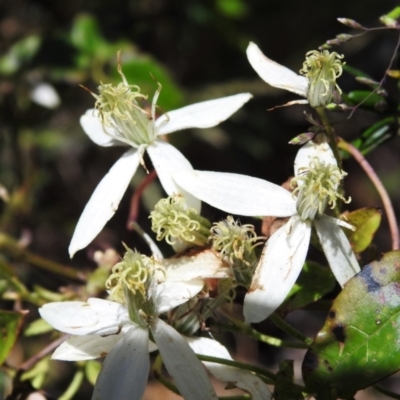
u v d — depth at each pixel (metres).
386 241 0.59
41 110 0.50
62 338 0.32
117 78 0.40
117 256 0.33
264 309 0.27
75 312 0.27
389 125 0.31
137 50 0.52
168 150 0.29
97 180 0.61
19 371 0.31
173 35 0.57
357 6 0.58
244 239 0.27
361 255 0.30
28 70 0.45
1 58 0.46
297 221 0.27
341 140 0.30
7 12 0.56
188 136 0.57
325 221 0.27
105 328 0.27
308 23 0.59
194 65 0.58
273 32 0.59
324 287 0.28
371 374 0.26
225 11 0.55
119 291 0.27
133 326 0.27
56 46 0.45
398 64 0.32
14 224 0.50
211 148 0.61
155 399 0.54
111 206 0.28
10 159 0.50
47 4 0.56
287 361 0.27
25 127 0.49
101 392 0.26
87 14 0.49
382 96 0.30
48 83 0.46
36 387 0.32
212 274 0.27
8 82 0.46
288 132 0.58
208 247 0.28
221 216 0.30
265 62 0.29
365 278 0.27
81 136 0.55
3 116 0.48
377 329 0.27
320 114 0.28
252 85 0.56
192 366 0.26
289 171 0.30
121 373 0.26
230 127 0.57
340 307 0.27
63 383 0.50
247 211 0.27
